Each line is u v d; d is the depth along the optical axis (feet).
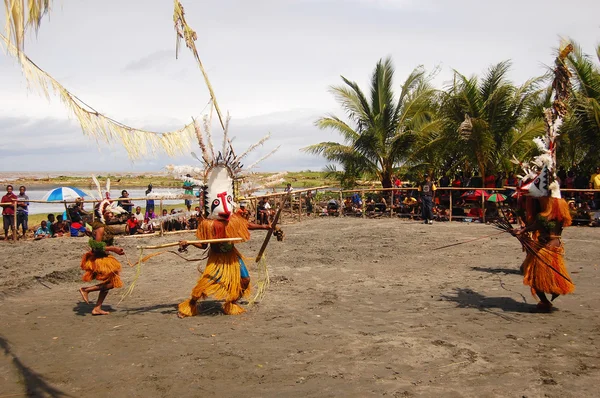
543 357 15.97
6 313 22.85
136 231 52.70
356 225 57.41
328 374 15.02
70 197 53.31
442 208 62.28
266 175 23.29
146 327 20.26
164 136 14.24
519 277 28.40
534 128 63.57
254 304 23.63
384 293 25.36
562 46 55.98
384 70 75.92
